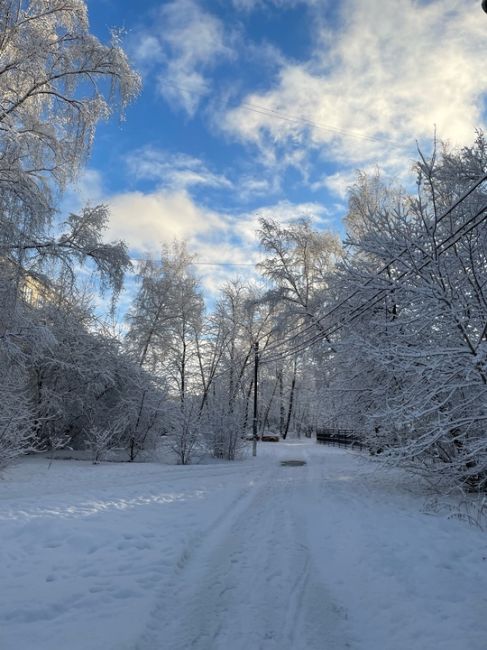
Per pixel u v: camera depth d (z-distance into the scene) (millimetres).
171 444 19562
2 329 13844
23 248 13875
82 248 16766
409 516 8141
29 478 12336
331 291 15344
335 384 13070
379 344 10578
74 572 5016
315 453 25812
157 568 5145
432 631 3842
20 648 3361
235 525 7477
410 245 9625
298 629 3910
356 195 22344
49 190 14375
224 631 3838
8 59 13273
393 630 3891
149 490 10594
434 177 11766
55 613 4008
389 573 5195
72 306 20312
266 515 8320
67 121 14305
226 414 21656
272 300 24844
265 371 46062
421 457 10086
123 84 14312
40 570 5059
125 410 20000
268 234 24719
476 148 11789
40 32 13203
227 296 31125
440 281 9070
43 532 6492
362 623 4043
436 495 9742
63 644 3432
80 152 14320
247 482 12750
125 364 20891
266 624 3984
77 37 14031
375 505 9258
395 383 11188
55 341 14273
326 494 10719
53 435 20250
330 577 5133
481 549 6074
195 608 4258
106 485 11344
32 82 13695
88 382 19891
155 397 20438
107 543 6098
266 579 5039
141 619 3885
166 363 28109
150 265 27938
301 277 24656
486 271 9586
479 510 7602
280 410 58562
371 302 12367
